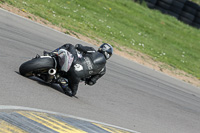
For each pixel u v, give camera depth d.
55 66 21.80
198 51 98.81
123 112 25.19
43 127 15.26
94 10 87.88
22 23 44.94
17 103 17.19
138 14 106.75
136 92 34.50
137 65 53.84
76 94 25.12
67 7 76.38
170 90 44.12
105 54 24.56
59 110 19.11
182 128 27.48
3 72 21.06
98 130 18.03
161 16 116.25
